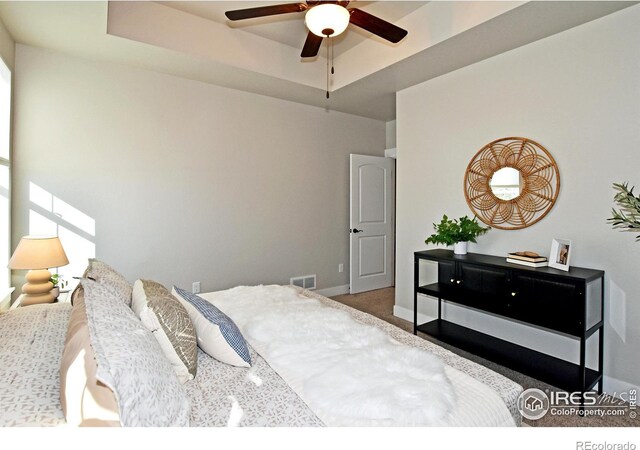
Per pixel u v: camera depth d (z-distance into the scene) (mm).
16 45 2613
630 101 2133
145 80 3170
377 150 5020
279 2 2717
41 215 2744
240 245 3811
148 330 1218
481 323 3014
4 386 940
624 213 2150
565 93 2424
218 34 3043
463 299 2670
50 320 1500
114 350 924
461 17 2461
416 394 1129
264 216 3984
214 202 3611
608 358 2248
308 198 4352
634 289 2141
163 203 3301
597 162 2281
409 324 3592
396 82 3475
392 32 2209
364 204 4762
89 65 2914
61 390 879
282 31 3213
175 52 2826
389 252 5074
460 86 3119
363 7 2770
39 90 2707
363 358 1373
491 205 2896
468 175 3061
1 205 2492
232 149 3711
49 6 2133
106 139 2998
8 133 2529
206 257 3578
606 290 2248
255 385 1272
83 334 998
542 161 2561
